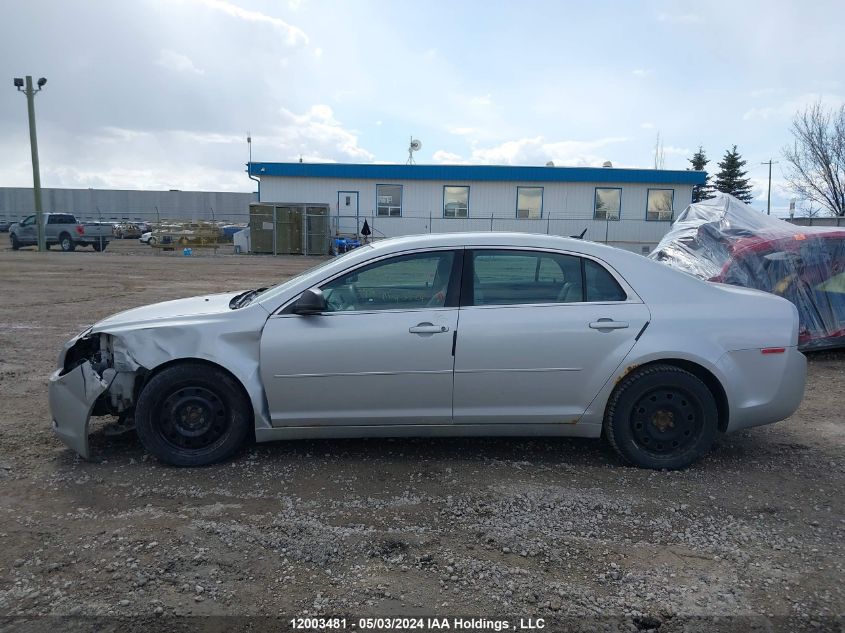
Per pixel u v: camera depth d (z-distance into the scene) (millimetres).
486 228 31641
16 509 3812
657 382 4383
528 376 4375
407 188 31562
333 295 4465
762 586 3111
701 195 51938
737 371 4406
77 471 4375
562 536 3566
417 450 4820
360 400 4391
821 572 3234
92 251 32125
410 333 4328
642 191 31328
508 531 3600
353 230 31797
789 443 5098
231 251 33250
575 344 4348
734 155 59062
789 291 7969
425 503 3936
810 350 8219
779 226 8719
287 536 3520
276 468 4453
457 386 4379
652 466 4465
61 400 4410
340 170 31250
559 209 31484
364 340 4328
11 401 5957
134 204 61688
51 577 3117
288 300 4445
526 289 4477
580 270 4508
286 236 30406
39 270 20203
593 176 31000
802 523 3752
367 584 3096
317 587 3070
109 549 3371
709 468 4551
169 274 19359
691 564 3305
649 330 4375
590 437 4566
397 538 3514
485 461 4617
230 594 3006
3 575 3129
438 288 4461
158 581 3094
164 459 4438
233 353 4375
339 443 4941
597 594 3037
